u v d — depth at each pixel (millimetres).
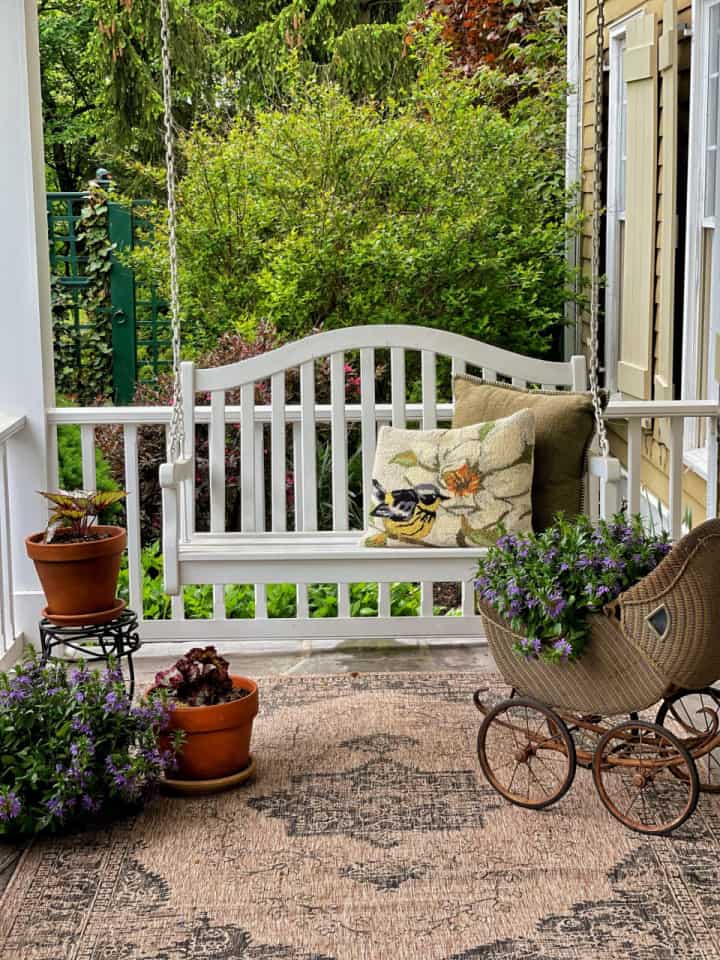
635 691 2967
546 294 8109
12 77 4203
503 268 7809
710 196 5027
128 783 3049
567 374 4320
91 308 8836
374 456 4348
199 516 6246
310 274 7719
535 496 4094
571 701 3068
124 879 2811
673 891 2709
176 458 3938
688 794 3207
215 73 13039
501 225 8039
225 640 4531
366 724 3709
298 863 2867
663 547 3066
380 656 4461
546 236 7875
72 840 3014
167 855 2920
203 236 8242
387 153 8023
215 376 4340
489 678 4117
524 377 4332
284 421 4387
